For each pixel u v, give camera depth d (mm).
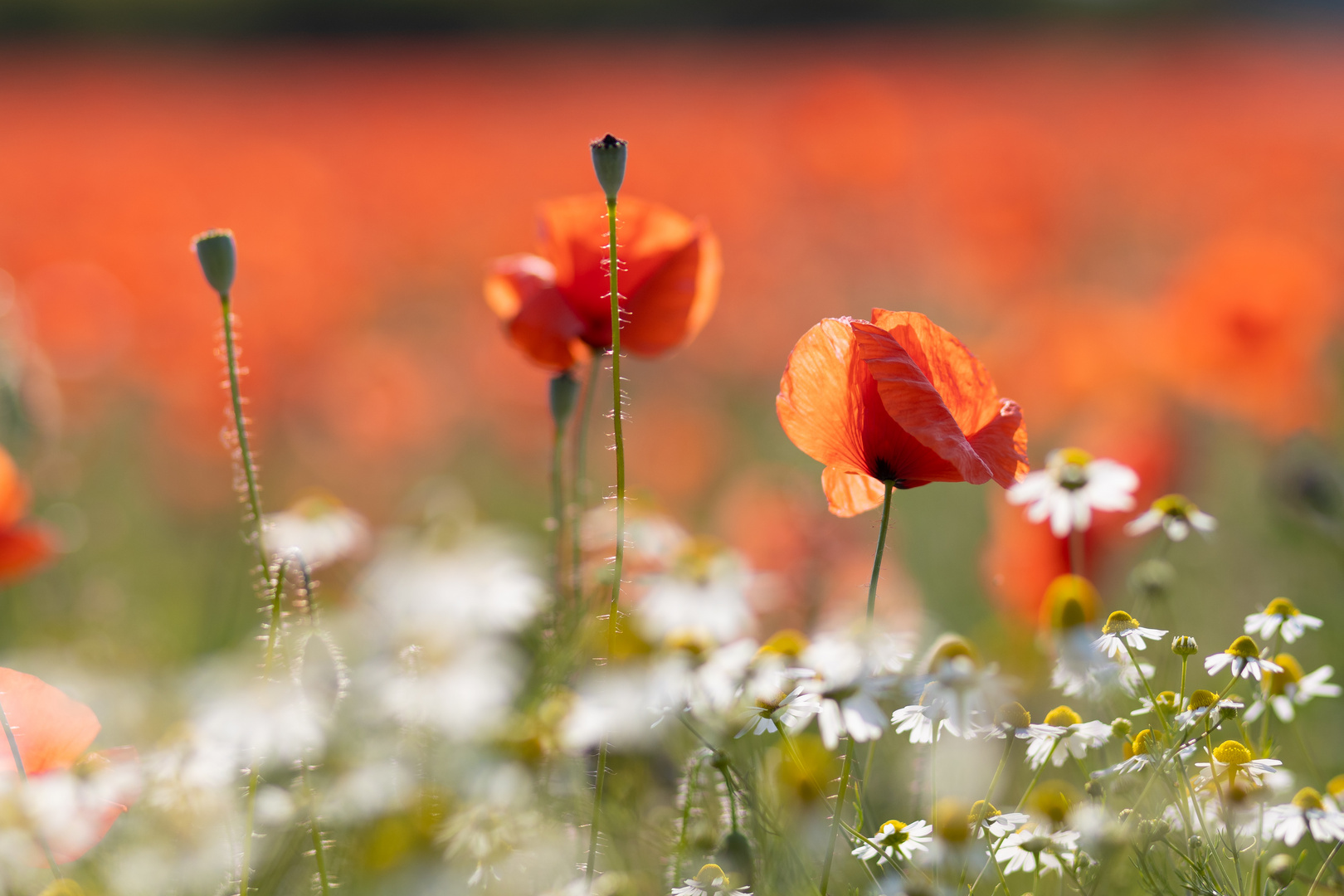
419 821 3152
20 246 12336
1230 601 5695
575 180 18875
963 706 2473
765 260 14172
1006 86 33750
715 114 28734
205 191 16703
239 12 55250
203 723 3260
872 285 14984
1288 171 15789
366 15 56312
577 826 3094
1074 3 55656
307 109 33156
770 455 9531
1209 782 2428
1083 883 2461
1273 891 2457
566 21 57344
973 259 13484
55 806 2686
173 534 8719
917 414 2400
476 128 28172
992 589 5414
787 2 57438
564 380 3709
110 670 5008
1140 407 6848
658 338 3721
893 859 2443
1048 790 2471
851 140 16844
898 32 52438
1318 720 4402
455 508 6074
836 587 5492
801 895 2764
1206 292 7449
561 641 3688
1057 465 3311
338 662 3059
